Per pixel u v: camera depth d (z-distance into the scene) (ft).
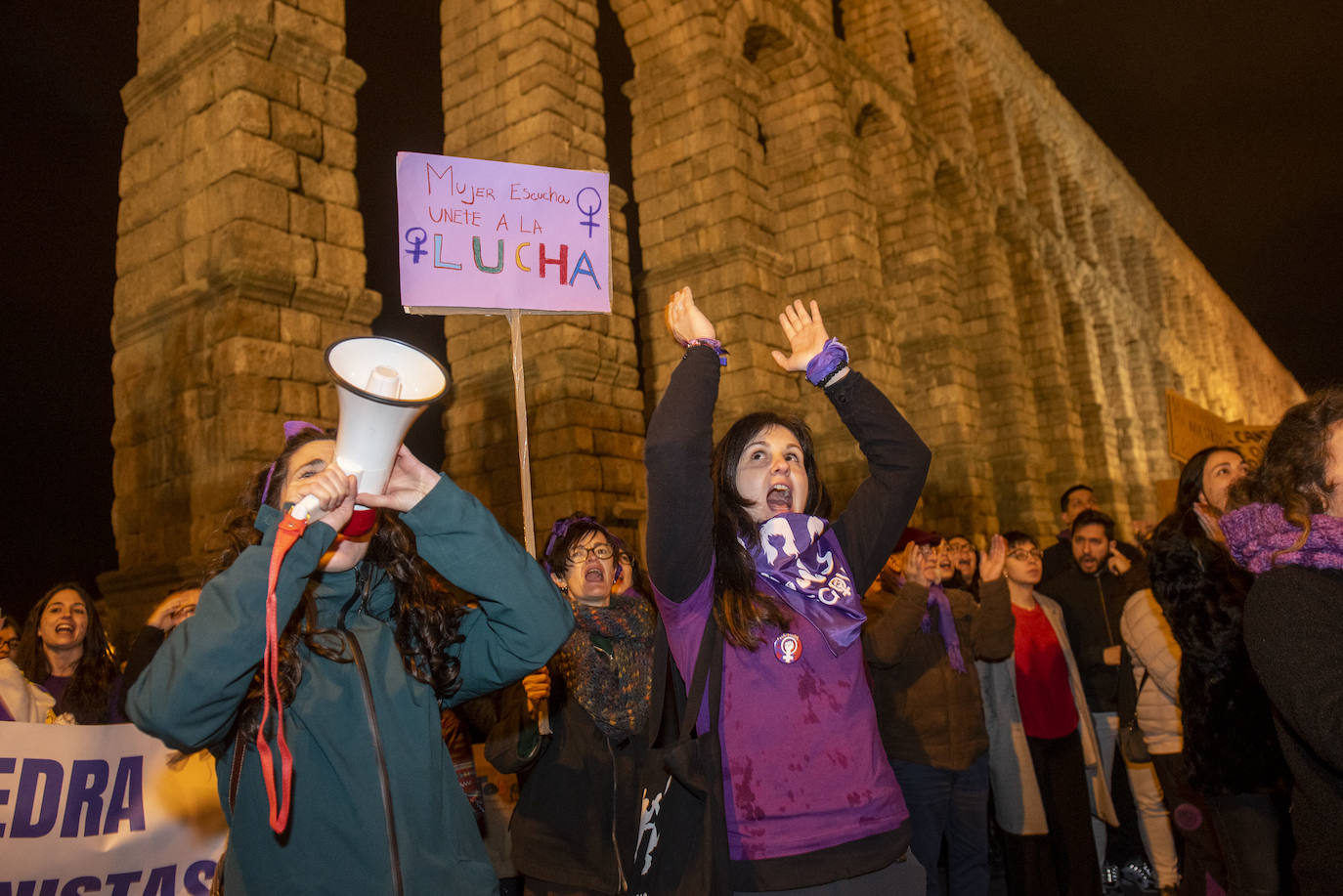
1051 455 83.46
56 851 10.61
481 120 41.63
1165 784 14.90
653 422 7.43
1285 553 7.11
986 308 76.84
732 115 46.52
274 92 27.58
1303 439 7.52
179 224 28.12
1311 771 6.98
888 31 69.31
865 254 54.24
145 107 30.48
